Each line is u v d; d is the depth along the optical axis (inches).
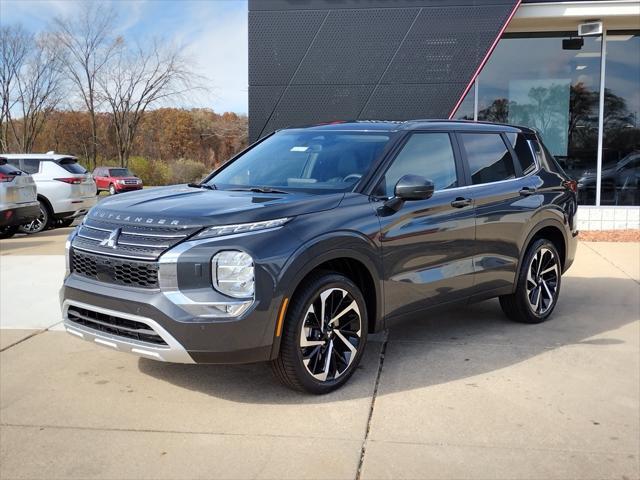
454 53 434.3
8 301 271.6
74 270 169.0
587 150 502.3
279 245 150.8
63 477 126.1
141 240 152.9
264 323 148.5
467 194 201.3
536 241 230.5
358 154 188.2
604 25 481.1
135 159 2103.8
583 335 218.8
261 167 200.8
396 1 435.2
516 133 236.2
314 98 446.3
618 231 475.5
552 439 140.7
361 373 181.3
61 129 2271.2
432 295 189.8
